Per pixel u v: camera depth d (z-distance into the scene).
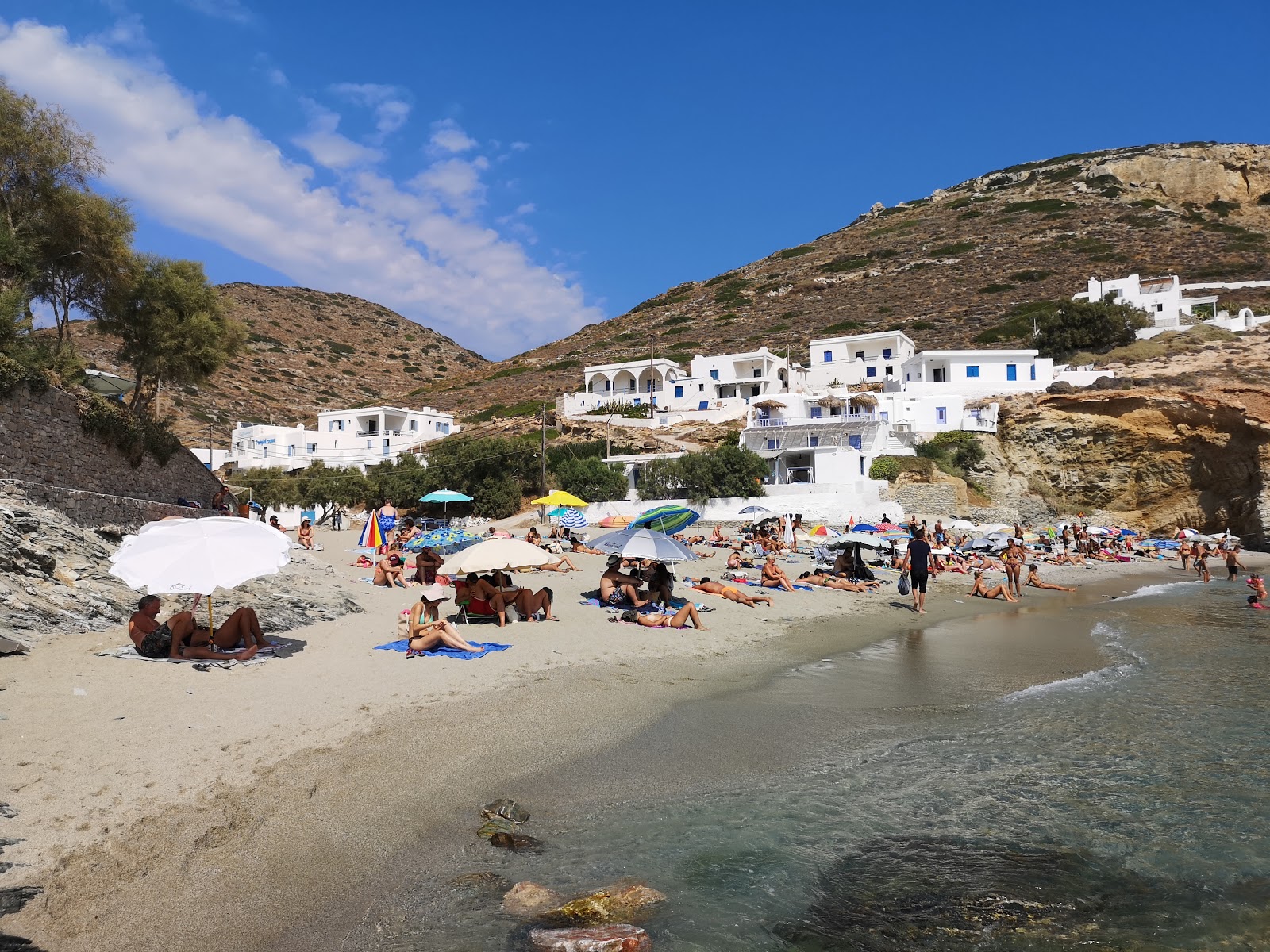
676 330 129.75
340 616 15.66
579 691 11.34
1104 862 6.57
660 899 5.83
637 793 7.87
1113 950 5.32
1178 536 46.00
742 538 38.56
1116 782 8.28
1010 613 21.30
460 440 72.94
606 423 74.75
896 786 8.16
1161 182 137.25
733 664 13.95
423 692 10.66
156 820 6.43
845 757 9.03
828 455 49.19
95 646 11.24
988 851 6.73
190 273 32.28
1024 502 54.16
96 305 29.44
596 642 14.72
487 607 15.87
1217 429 49.16
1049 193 147.38
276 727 8.80
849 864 6.48
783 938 5.40
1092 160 155.50
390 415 84.38
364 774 7.85
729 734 9.77
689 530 46.38
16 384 21.16
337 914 5.50
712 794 7.89
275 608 14.80
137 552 10.37
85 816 6.33
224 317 34.06
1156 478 51.91
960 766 8.74
